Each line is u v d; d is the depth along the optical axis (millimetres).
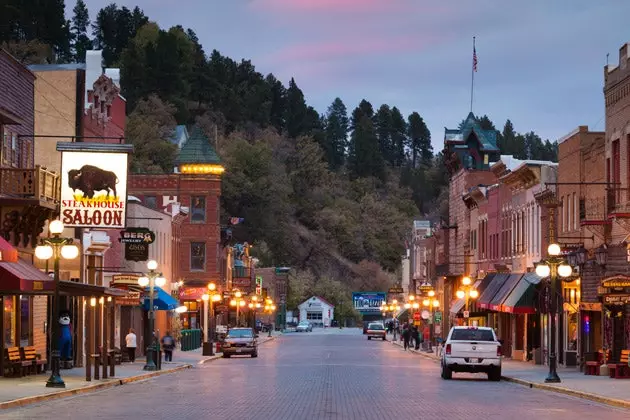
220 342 100688
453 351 57688
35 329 58938
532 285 76625
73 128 72188
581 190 70750
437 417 33156
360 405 38031
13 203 52906
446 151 127500
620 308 59906
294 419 32094
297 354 101250
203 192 126062
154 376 60031
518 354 86438
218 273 126312
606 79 65562
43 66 74938
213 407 36844
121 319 82500
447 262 119062
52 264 61750
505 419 32688
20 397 38625
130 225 89000
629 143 61500
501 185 97438
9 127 57062
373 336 167625
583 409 37344
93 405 37688
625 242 59188
